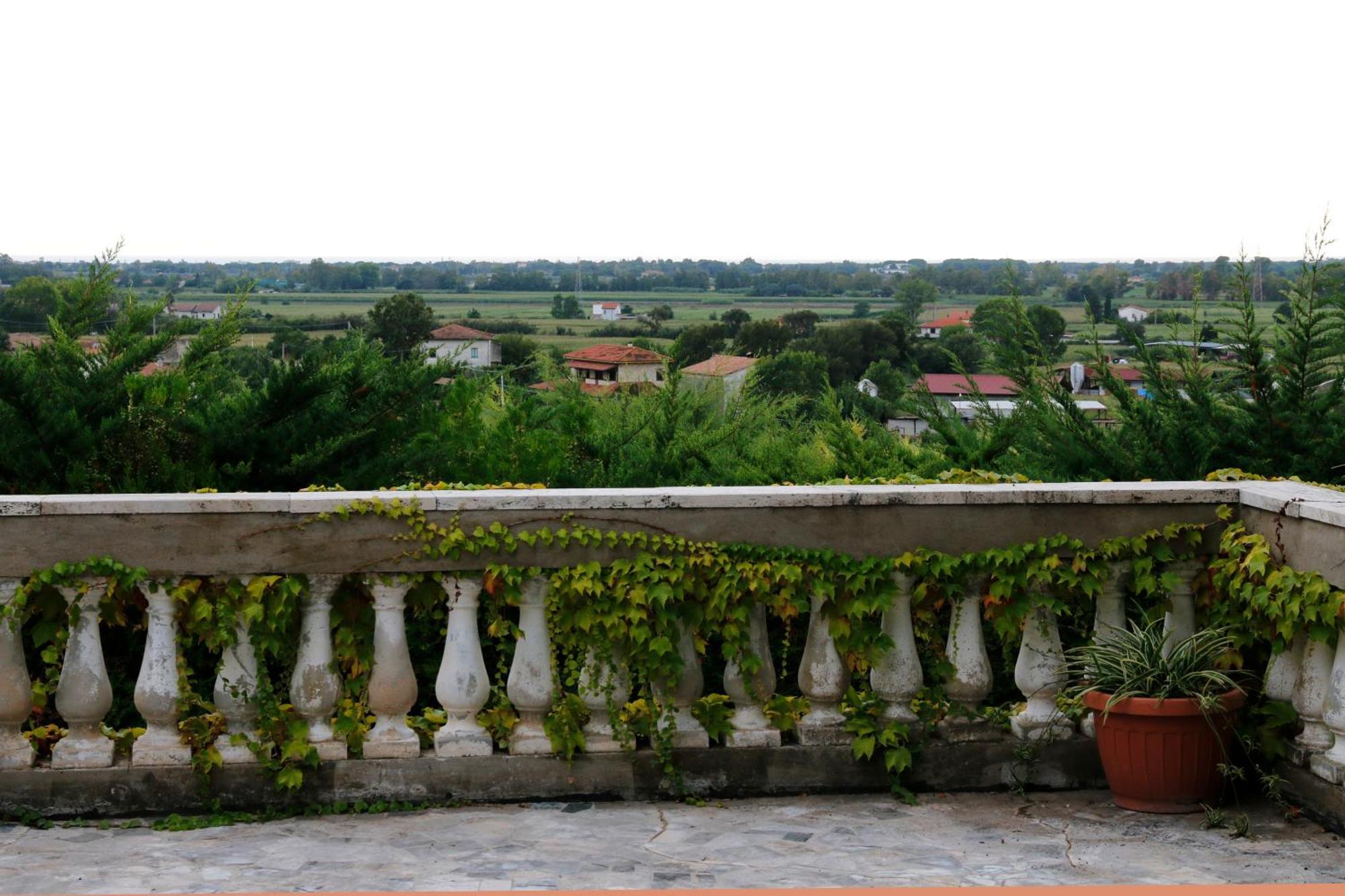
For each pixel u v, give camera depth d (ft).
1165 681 17.42
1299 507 16.94
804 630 21.30
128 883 14.73
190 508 17.12
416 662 21.50
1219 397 27.78
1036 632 18.83
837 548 18.13
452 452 29.60
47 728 18.13
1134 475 27.63
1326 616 16.37
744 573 17.93
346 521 17.39
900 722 18.66
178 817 17.33
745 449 34.96
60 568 16.97
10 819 17.37
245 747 17.69
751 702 18.61
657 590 17.70
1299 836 16.57
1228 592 18.29
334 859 15.66
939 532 18.31
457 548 17.57
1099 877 14.87
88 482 25.72
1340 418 26.73
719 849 16.06
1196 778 17.42
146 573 17.13
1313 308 26.78
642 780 18.26
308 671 17.65
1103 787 18.84
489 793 18.10
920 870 15.15
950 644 18.86
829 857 15.74
